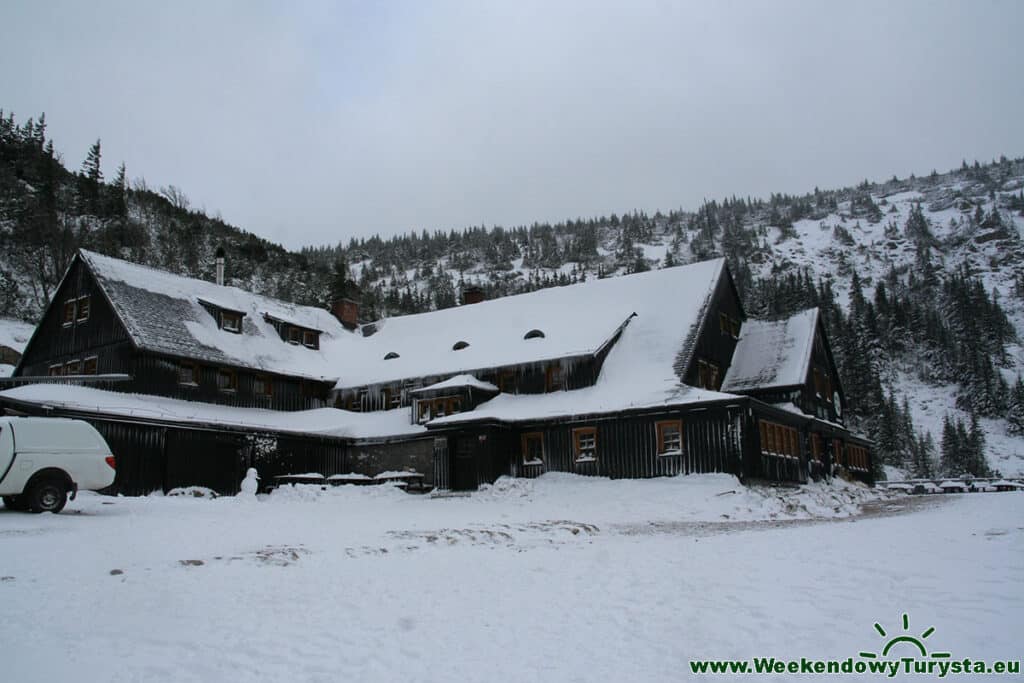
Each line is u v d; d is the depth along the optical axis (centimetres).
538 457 3372
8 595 995
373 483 3506
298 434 3534
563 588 1072
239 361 3691
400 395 4050
